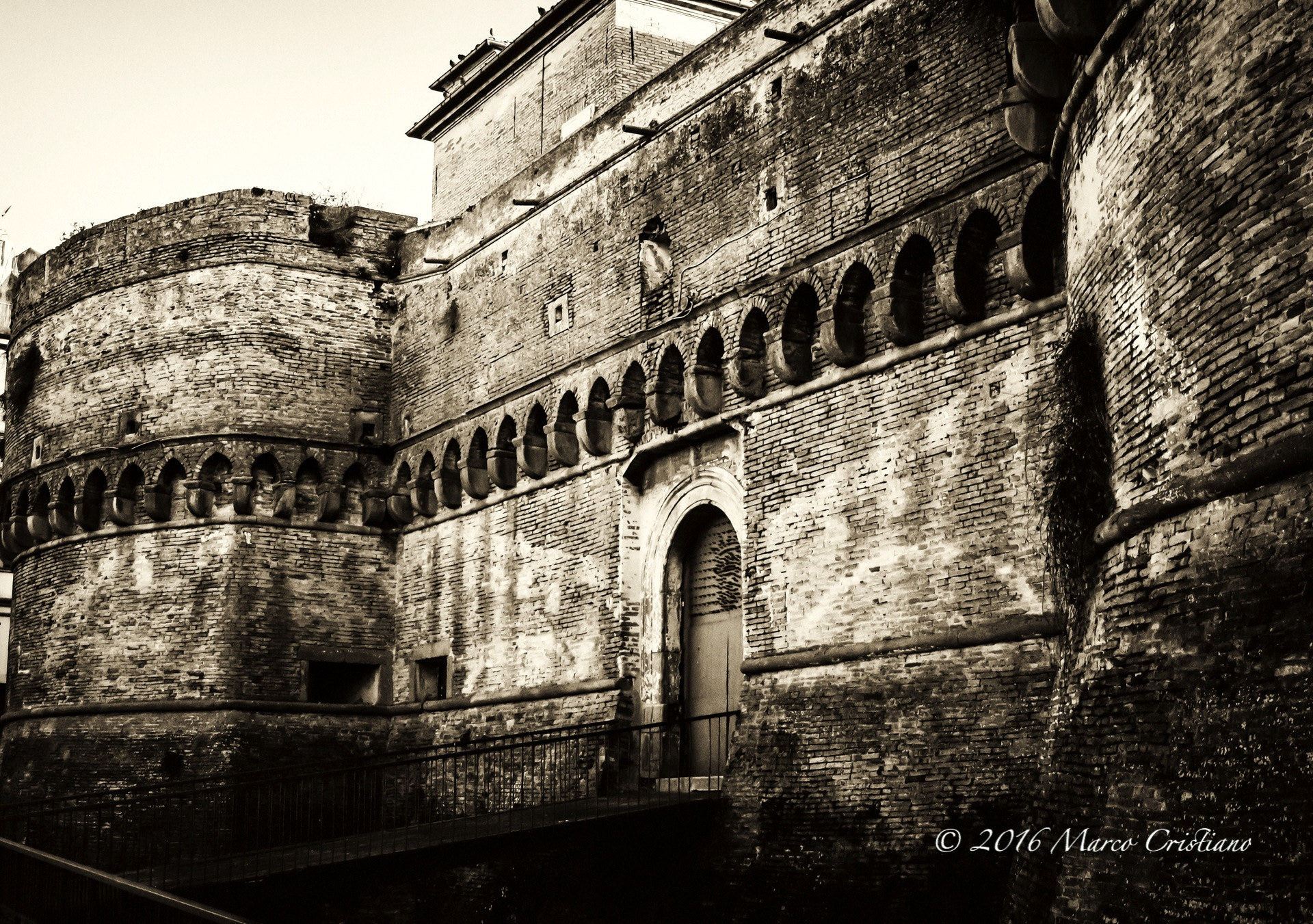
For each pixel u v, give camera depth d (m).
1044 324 17.84
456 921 25.30
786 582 21.31
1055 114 16.83
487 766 25.16
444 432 29.84
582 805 22.03
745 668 21.61
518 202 28.27
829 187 21.30
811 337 21.66
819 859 19.31
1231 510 11.94
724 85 23.72
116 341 32.81
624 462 25.30
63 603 32.66
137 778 29.72
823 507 20.84
